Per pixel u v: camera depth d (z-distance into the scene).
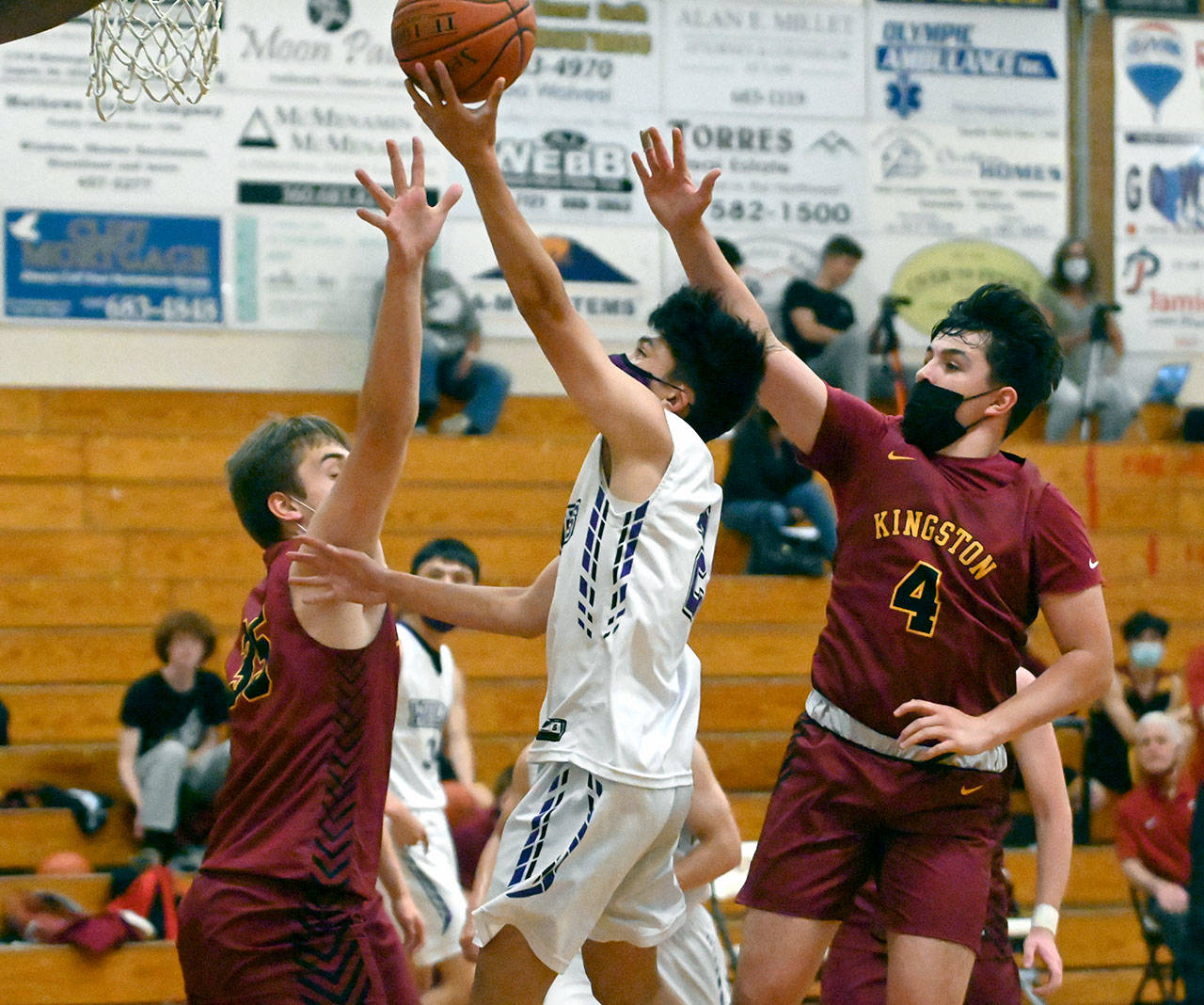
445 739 7.59
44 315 11.34
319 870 3.19
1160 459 12.17
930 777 3.84
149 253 11.52
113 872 7.84
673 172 4.09
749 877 4.02
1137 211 13.03
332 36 11.82
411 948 5.62
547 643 3.40
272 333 11.68
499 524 11.08
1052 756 4.70
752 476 11.04
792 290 12.04
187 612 8.46
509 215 3.22
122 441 10.85
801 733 4.00
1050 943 4.44
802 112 12.59
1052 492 3.99
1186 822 8.09
